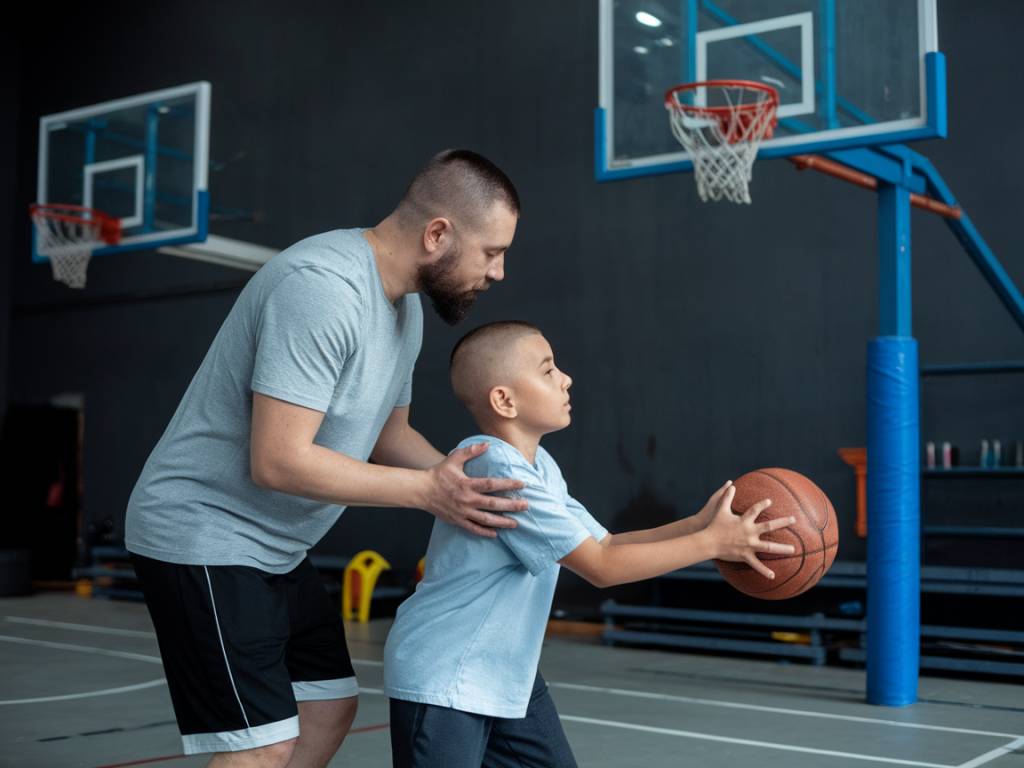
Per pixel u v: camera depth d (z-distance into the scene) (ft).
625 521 24.39
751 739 13.23
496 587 6.20
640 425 24.35
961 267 20.86
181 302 31.73
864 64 14.24
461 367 6.55
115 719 14.23
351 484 5.98
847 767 11.82
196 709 6.34
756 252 23.16
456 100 27.48
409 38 28.32
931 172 16.40
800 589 6.24
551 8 26.18
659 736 13.39
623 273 24.82
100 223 25.04
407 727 6.10
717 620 20.68
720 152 15.26
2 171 35.65
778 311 22.81
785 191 22.86
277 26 30.60
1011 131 20.63
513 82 26.66
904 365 15.25
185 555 6.30
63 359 34.27
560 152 25.88
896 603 15.42
